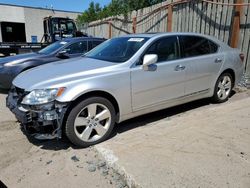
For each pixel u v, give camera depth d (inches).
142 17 424.8
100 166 126.0
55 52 292.5
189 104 217.8
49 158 137.7
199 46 196.5
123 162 121.7
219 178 107.4
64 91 136.6
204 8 299.0
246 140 139.9
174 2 340.5
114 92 150.8
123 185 110.9
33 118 136.9
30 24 1362.0
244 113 180.5
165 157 124.7
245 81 261.9
